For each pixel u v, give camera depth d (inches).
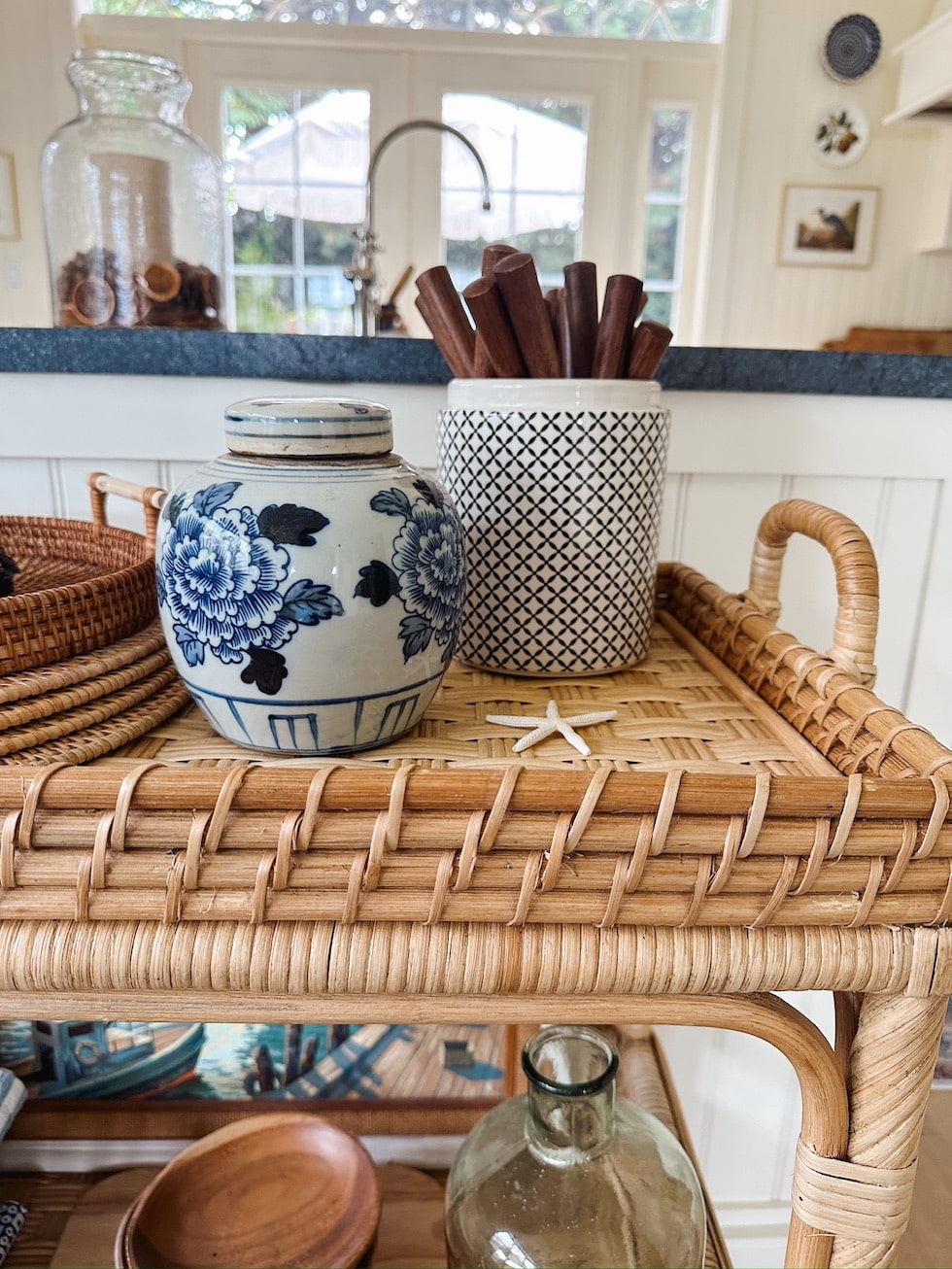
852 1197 14.2
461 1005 13.0
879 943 12.3
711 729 16.5
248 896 11.7
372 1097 32.4
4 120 87.4
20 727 13.9
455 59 92.7
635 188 97.7
